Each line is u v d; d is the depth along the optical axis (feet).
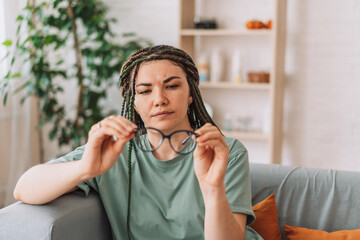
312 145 11.25
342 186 5.28
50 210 3.92
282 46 10.66
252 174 5.56
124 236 4.37
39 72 10.13
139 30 11.95
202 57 11.32
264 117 11.28
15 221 3.82
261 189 5.47
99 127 3.51
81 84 10.94
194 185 4.18
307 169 5.54
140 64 4.00
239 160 4.29
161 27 11.80
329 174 5.41
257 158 11.85
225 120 11.37
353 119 10.85
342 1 10.56
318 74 10.96
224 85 10.94
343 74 10.79
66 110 12.57
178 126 4.15
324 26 10.77
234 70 11.16
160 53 3.95
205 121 4.33
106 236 4.53
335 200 5.26
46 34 10.27
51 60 12.35
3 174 10.95
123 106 4.40
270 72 11.10
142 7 11.85
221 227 3.57
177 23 11.66
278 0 9.92
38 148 12.31
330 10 10.66
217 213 3.56
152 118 3.94
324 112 11.05
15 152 10.89
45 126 12.66
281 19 10.36
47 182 3.88
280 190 5.42
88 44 12.14
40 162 12.48
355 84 10.73
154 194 4.26
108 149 3.58
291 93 11.24
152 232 4.22
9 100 10.81
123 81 4.25
